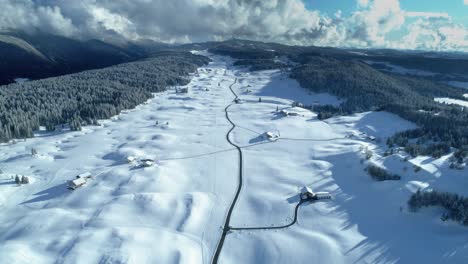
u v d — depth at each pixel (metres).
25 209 70.62
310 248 58.47
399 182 79.69
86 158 101.56
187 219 66.38
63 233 60.16
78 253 53.16
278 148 114.00
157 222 65.50
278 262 55.53
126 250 54.19
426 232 62.31
